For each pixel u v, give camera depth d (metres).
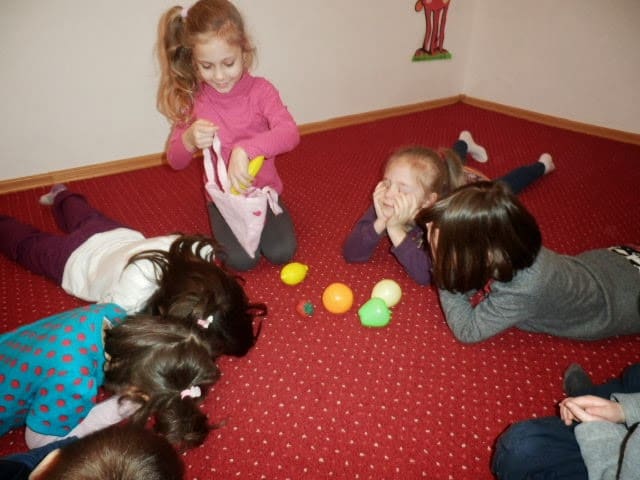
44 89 1.90
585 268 1.21
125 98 2.09
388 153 2.50
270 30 2.35
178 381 0.76
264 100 1.49
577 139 2.75
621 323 1.19
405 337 1.30
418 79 3.18
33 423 0.85
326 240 1.72
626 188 2.14
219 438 1.02
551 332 1.26
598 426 0.77
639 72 2.59
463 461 0.99
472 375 1.20
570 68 2.87
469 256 0.97
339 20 2.58
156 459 0.57
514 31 3.05
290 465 0.98
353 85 2.86
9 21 1.73
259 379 1.16
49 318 0.95
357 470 0.97
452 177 1.46
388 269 1.58
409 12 2.87
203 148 1.31
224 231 1.55
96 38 1.91
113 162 2.19
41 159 2.03
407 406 1.11
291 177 2.18
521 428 0.87
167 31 1.33
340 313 1.36
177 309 0.85
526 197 2.05
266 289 1.46
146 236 1.73
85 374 0.84
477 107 3.40
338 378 1.17
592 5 2.66
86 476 0.53
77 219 1.52
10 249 1.48
